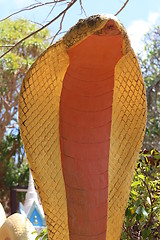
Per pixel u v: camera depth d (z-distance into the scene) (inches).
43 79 104.5
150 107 406.3
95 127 110.7
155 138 373.4
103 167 112.4
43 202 108.8
